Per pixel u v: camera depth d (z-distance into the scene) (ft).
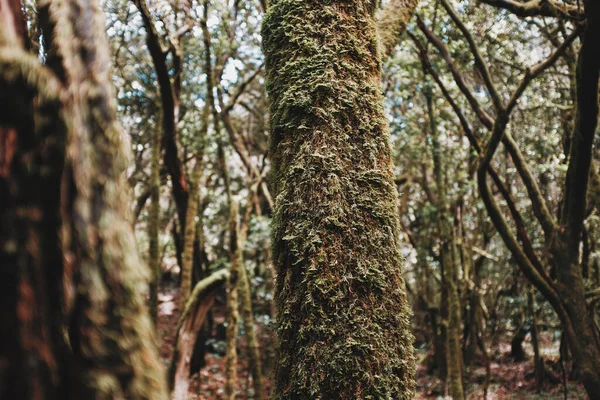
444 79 23.29
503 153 27.48
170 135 20.06
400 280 5.57
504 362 36.37
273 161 6.01
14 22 2.39
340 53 5.87
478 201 29.19
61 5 2.45
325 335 5.16
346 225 5.40
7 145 2.13
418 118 28.32
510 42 22.24
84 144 2.26
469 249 31.71
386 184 5.70
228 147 31.86
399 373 5.27
